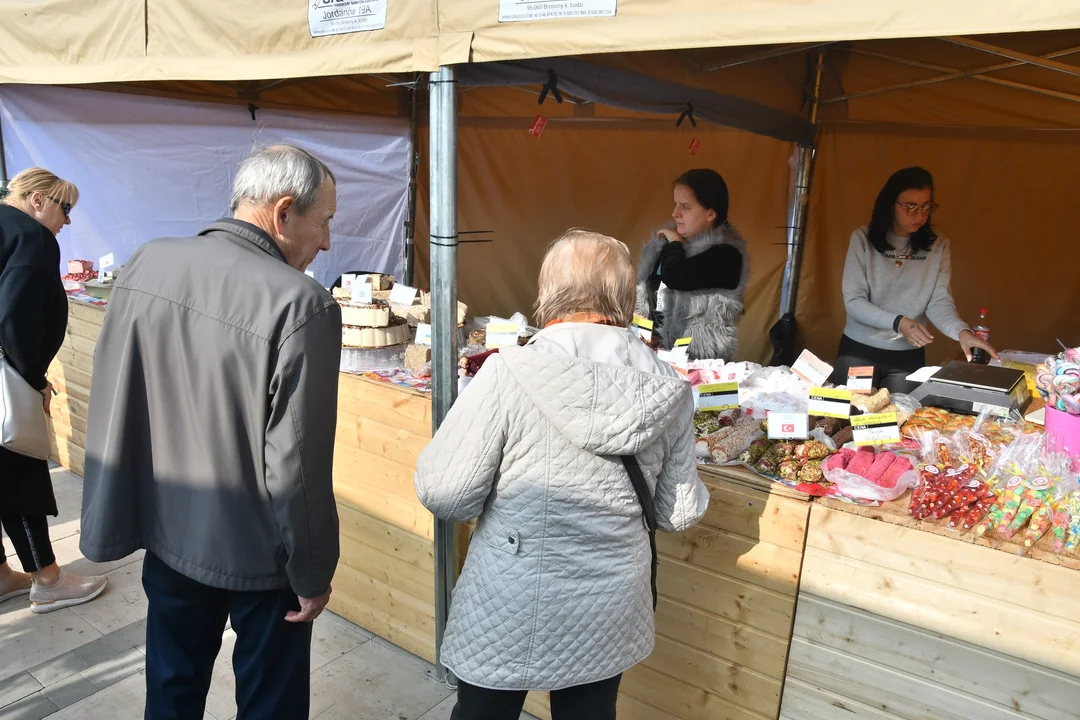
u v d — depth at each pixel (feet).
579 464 4.46
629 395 4.32
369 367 8.63
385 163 16.67
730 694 6.06
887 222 11.02
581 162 16.92
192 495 4.85
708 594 6.02
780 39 4.57
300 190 5.00
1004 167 13.85
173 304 4.74
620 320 4.78
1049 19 3.78
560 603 4.54
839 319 15.75
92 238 13.69
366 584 8.59
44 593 8.82
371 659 8.18
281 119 14.80
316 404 4.65
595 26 5.20
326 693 7.55
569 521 4.50
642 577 4.77
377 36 6.29
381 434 7.97
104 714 7.17
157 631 5.29
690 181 10.22
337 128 15.64
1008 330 14.52
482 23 5.69
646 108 10.02
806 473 5.57
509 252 17.94
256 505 4.87
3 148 12.11
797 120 13.52
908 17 4.17
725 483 5.79
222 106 13.96
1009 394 7.06
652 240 11.09
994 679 4.90
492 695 4.84
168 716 5.23
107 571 9.87
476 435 4.47
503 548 4.60
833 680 5.54
